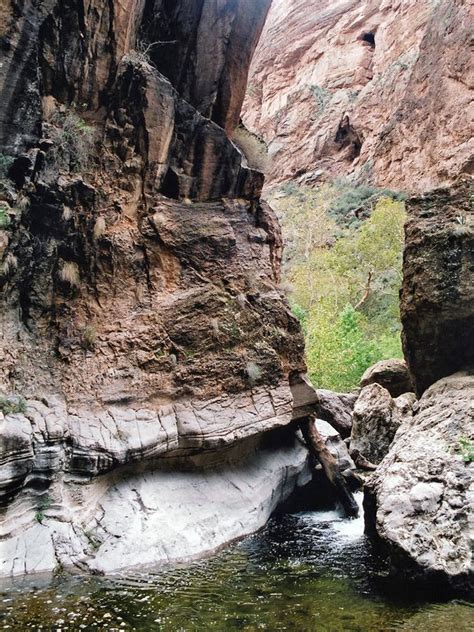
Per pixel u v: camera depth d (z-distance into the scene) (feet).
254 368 38.68
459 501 24.39
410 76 187.62
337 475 41.83
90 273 34.71
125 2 36.63
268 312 41.86
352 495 42.27
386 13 256.11
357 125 217.36
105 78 36.73
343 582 25.08
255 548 30.86
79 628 19.74
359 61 253.85
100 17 35.42
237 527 32.94
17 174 31.27
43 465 27.48
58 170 33.73
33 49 31.55
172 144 40.04
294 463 42.39
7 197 30.32
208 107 47.50
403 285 37.68
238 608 22.08
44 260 32.37
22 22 30.94
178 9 44.70
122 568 25.95
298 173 239.91
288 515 40.50
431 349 36.04
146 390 33.81
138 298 36.11
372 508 30.22
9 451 25.93
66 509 27.53
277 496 40.40
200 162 41.45
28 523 26.27
